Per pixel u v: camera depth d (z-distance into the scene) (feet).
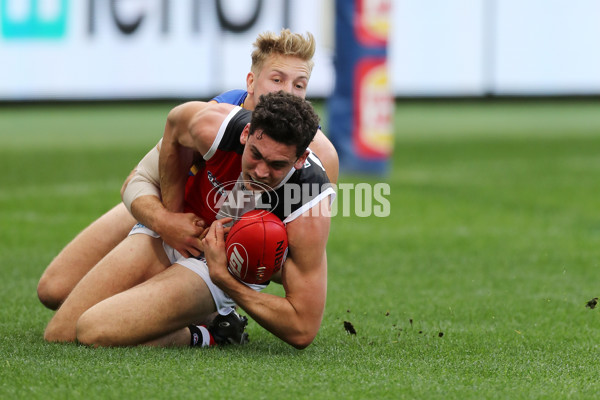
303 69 41.91
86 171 127.44
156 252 42.73
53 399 30.63
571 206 99.81
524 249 75.31
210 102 41.37
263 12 203.00
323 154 41.83
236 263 37.81
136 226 44.21
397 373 35.68
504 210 96.99
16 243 74.95
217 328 42.09
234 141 38.17
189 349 39.68
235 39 204.44
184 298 39.58
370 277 63.93
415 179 121.90
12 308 51.13
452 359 39.50
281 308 38.42
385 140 124.77
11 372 33.91
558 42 221.46
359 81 123.13
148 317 39.11
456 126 206.08
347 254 73.15
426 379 34.73
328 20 126.00
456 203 101.50
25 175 122.31
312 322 38.81
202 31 204.74
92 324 39.11
